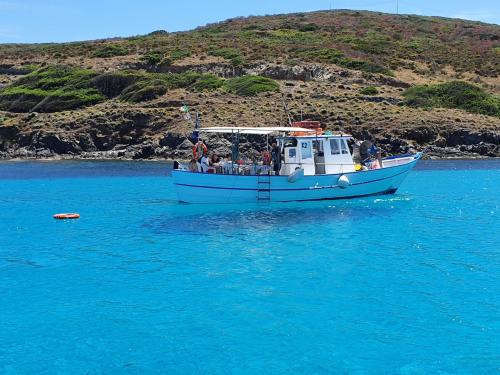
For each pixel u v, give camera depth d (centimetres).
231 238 2212
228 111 5978
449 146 5619
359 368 1132
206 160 2911
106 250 2066
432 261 1869
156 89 6769
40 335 1305
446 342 1245
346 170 3022
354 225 2436
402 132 5500
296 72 7294
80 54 9006
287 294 1548
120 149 5872
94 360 1179
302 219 2562
